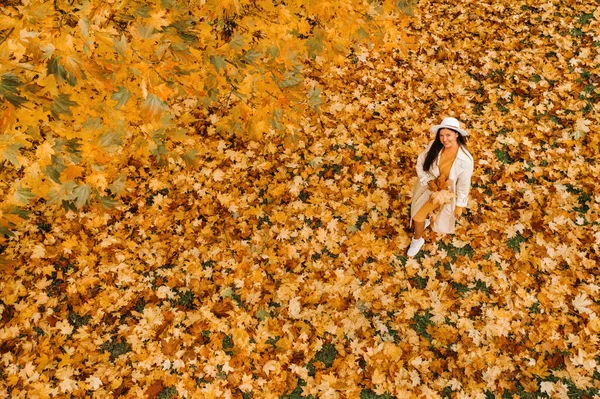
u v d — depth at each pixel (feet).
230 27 8.99
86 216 15.69
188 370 12.84
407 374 12.67
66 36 6.81
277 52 8.94
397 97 20.06
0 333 13.11
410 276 14.71
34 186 8.05
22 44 6.58
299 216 16.17
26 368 12.52
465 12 23.79
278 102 9.45
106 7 7.11
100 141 8.28
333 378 12.66
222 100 19.13
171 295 14.32
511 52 21.56
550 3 23.59
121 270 14.65
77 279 14.38
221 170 17.30
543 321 13.44
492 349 13.03
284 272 14.83
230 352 13.23
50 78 7.46
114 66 7.64
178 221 15.97
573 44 21.58
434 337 13.42
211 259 15.11
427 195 13.10
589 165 17.13
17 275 14.30
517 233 15.47
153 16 7.39
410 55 21.77
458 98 19.83
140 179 16.78
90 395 12.31
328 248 15.39
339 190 16.94
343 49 9.57
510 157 17.62
